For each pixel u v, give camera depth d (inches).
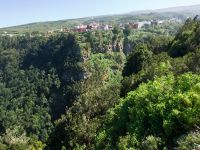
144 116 946.1
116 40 7086.6
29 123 5329.7
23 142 2316.7
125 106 1054.4
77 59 6195.9
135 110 978.1
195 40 2156.7
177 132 878.4
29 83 6584.6
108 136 1031.6
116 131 1032.2
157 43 3218.5
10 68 7204.7
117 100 1590.8
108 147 977.5
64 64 6264.8
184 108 896.3
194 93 914.1
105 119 1248.2
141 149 864.9
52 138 1619.1
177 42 2495.1
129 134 936.9
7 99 6328.7
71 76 6063.0
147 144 853.8
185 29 2878.9
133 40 7504.9
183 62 1481.3
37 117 5511.8
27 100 6053.2
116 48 7076.8
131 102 1048.2
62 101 5757.9
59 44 6875.0
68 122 1624.0
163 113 916.0
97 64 6136.8
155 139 861.8
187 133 838.5
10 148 2252.7
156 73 1537.9
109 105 1615.4
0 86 6742.1
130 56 2876.5
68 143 1379.2
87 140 1322.6
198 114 873.5
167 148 839.7
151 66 1796.3
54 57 6761.8
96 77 5270.7
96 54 6565.0
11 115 5610.2
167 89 985.5
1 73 7229.3
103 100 1670.8
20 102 6092.5
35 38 7844.5
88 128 1359.5
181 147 765.9
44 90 6195.9
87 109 1684.3
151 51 2881.4
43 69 6776.6
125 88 1760.6
